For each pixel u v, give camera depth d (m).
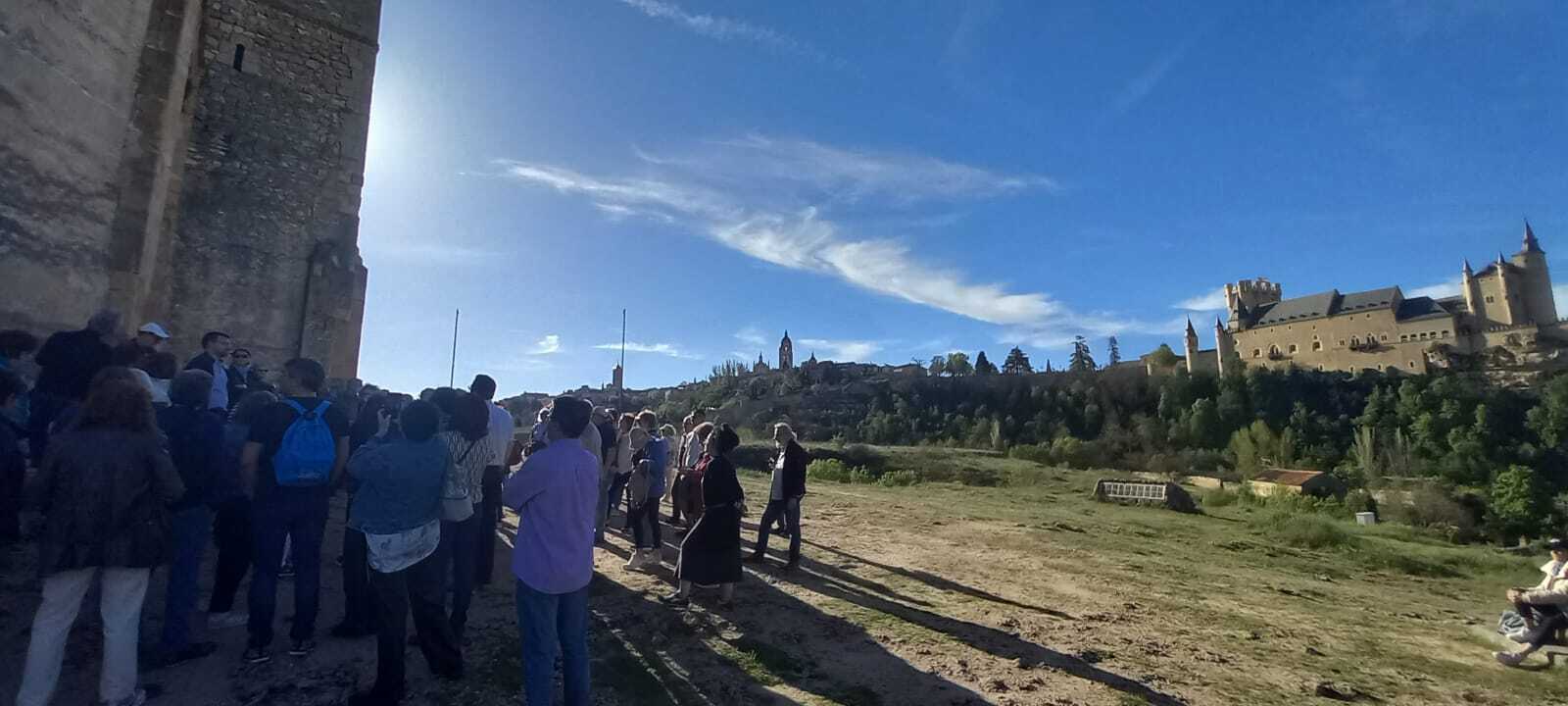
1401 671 5.88
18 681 3.63
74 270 8.10
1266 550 13.80
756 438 48.31
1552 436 63.34
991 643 5.73
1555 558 6.55
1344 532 17.02
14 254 7.28
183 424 4.13
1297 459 66.81
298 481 4.21
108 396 3.42
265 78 13.13
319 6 13.95
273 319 12.73
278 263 12.90
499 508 6.39
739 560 6.36
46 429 5.28
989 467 39.94
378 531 3.78
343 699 3.86
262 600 4.16
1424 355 88.94
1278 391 81.38
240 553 4.70
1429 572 13.71
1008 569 9.17
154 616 4.88
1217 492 29.09
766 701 4.32
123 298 8.72
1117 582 8.77
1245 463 60.84
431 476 3.95
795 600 6.66
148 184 9.07
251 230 12.66
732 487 6.34
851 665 5.02
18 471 3.99
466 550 4.81
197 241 12.09
